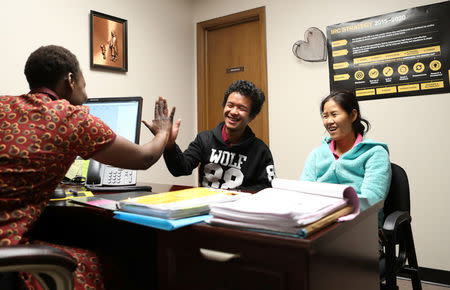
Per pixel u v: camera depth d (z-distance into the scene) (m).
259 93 1.57
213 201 0.85
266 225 0.66
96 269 0.96
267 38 2.81
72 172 1.60
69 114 0.86
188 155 1.63
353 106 1.52
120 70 2.53
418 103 2.22
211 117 3.20
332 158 1.57
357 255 0.86
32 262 0.61
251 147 1.62
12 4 1.97
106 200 1.08
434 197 2.18
